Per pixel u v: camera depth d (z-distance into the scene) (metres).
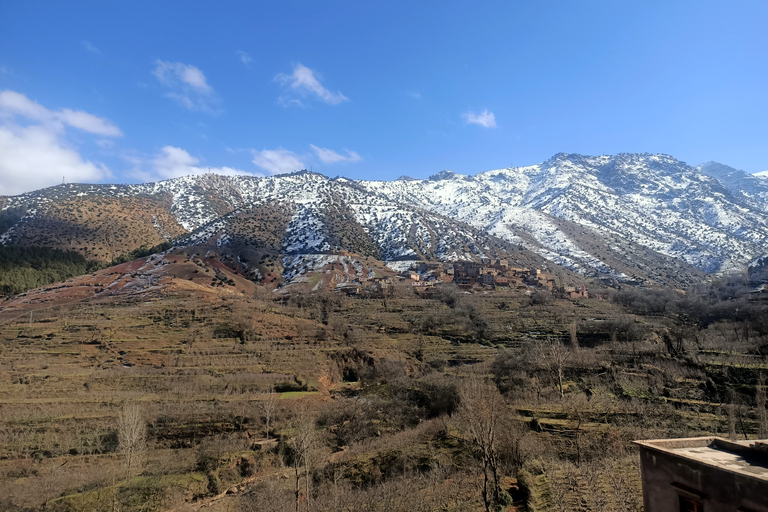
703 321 145.88
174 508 52.97
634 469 45.81
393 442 64.88
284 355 110.00
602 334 123.38
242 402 80.44
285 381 94.06
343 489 52.72
